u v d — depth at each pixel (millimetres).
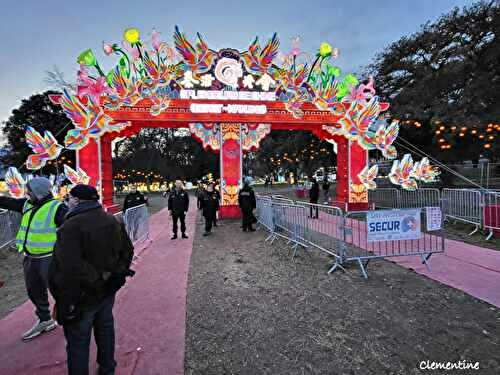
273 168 46469
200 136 13703
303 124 12883
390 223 5453
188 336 3484
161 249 7875
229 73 12062
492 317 3717
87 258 2346
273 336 3443
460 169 20578
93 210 2451
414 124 15336
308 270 5777
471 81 14570
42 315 3621
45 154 10266
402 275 5320
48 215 3443
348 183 13797
